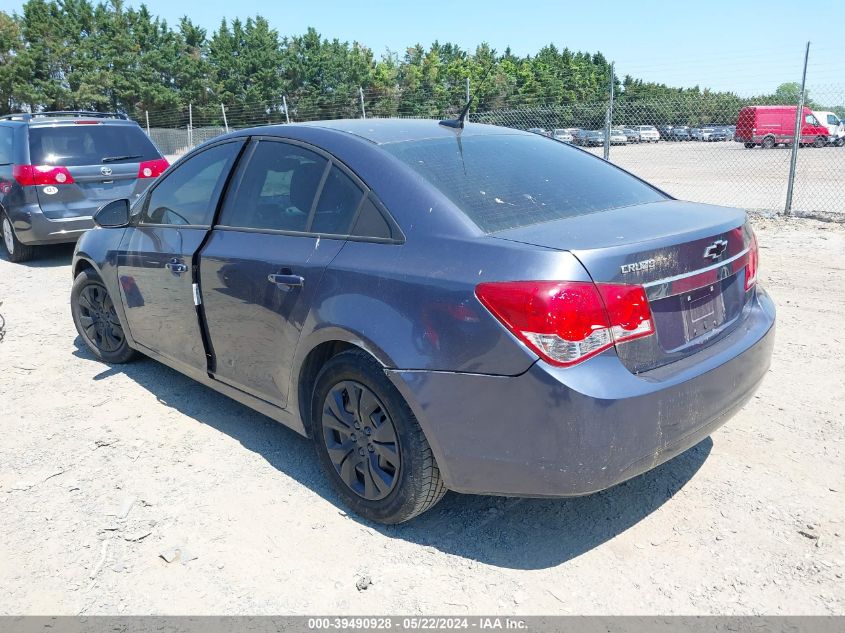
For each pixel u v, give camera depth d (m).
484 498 3.15
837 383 4.21
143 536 2.89
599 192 3.15
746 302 3.05
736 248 2.88
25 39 53.59
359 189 2.95
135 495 3.21
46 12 55.03
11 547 2.84
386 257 2.72
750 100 12.36
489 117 15.02
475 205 2.75
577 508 3.05
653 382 2.42
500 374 2.38
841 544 2.73
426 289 2.54
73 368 4.85
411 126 3.44
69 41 55.53
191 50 67.00
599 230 2.59
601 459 2.34
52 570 2.70
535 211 2.80
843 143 28.02
